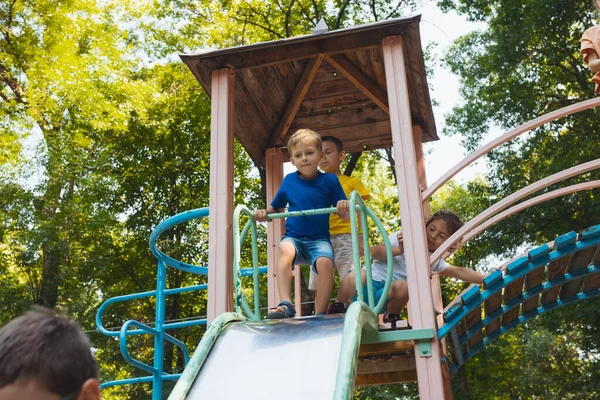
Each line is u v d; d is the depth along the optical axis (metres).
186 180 21.89
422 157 6.89
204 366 3.44
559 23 16.88
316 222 4.79
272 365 3.34
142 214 21.42
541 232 16.84
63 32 18.69
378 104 6.63
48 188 16.92
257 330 3.71
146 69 21.67
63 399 0.99
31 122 18.80
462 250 18.14
